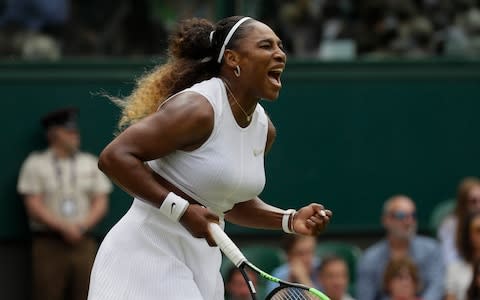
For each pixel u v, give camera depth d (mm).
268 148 11312
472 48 23188
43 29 21156
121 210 21141
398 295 18375
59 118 20312
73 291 20531
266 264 19656
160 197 10219
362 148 22422
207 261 10727
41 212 20203
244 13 21734
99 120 21109
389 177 22594
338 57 22500
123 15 21375
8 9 21016
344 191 22344
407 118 22641
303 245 18531
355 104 22406
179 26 10914
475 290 18062
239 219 11492
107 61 21141
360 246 22500
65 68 21031
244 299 17984
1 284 20938
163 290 10477
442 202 22828
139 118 10945
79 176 20453
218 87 10398
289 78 22094
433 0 23109
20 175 20594
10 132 20859
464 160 22922
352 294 20266
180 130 10141
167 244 10570
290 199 22125
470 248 19375
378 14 22766
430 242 19922
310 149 22203
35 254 20375
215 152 10367
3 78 20812
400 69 22562
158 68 11086
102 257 10648
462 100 22891
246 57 10375
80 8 21297
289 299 10586
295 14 22250
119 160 10125
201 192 10547
